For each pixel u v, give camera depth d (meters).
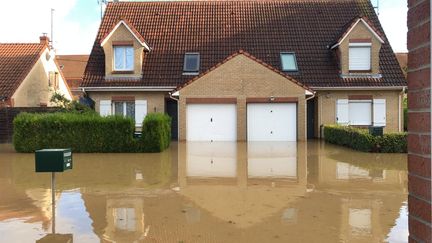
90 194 10.55
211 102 23.80
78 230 7.57
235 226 7.75
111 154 18.77
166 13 28.89
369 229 7.50
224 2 29.41
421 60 2.99
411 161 3.17
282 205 9.28
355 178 12.40
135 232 7.43
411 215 3.18
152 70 25.70
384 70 25.31
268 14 28.55
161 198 10.06
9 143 24.80
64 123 19.38
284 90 23.66
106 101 25.33
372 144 18.06
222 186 11.48
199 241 6.92
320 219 8.15
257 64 23.72
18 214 8.73
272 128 23.88
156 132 19.19
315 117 25.77
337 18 28.16
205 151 19.52
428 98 2.90
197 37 27.33
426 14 2.92
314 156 17.34
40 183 12.10
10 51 31.09
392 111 25.08
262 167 14.71
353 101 25.14
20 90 28.00
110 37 25.45
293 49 26.48
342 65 25.02
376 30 24.98
